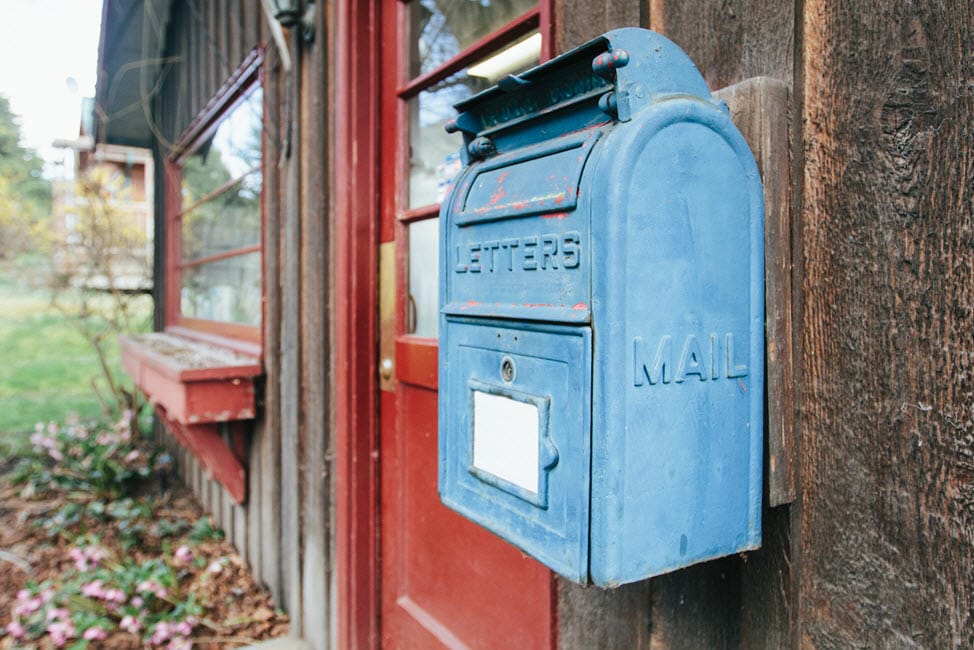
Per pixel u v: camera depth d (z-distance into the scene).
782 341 0.82
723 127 0.78
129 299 6.23
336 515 2.26
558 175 0.79
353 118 2.05
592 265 0.72
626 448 0.72
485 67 1.63
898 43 0.70
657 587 1.03
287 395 2.62
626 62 0.72
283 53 2.48
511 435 0.86
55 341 11.71
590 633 1.21
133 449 5.00
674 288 0.75
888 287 0.72
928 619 0.68
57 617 2.60
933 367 0.68
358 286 2.05
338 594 2.13
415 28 1.97
